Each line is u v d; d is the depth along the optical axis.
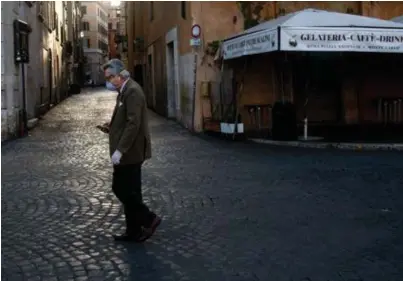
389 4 17.31
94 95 44.31
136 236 5.43
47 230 5.86
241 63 16.33
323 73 17.12
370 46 12.55
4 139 14.57
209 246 5.28
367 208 6.75
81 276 4.48
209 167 9.93
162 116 22.59
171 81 20.92
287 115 13.78
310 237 5.55
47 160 10.98
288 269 4.62
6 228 5.94
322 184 8.26
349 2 17.20
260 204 7.02
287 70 16.67
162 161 10.69
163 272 4.57
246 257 4.94
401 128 16.55
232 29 16.41
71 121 20.55
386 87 17.59
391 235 5.61
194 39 16.02
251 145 13.30
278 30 12.29
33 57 20.56
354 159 10.79
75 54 53.56
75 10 54.09
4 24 14.80
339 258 4.90
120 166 5.29
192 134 15.83
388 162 10.35
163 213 6.59
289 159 10.86
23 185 8.34
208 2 16.23
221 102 16.36
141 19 30.75
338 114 17.39
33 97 20.30
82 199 7.35
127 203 5.37
